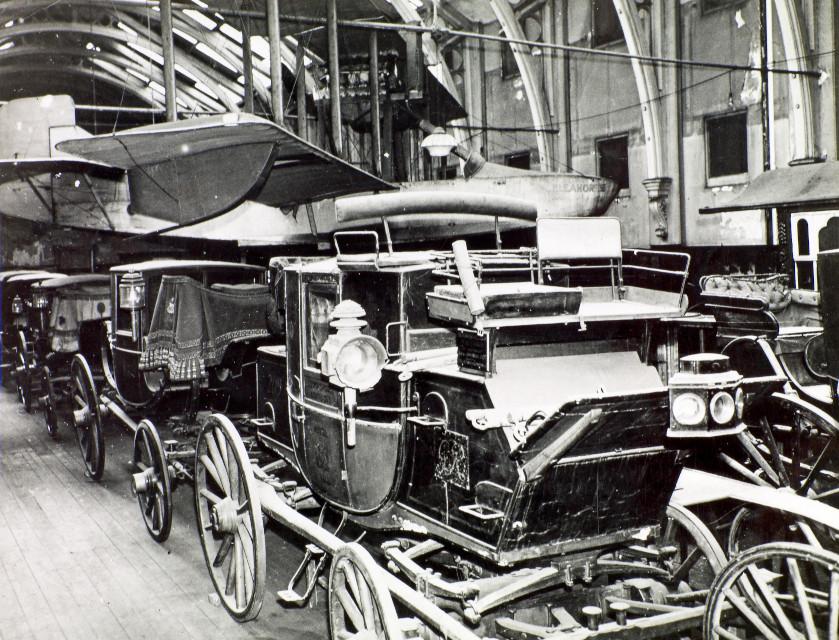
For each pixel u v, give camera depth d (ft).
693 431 10.04
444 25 73.67
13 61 91.15
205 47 77.20
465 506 11.05
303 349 14.64
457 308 11.23
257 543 14.15
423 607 10.56
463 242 11.05
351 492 13.66
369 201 14.12
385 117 49.93
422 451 12.25
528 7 64.64
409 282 12.81
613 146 59.21
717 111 49.78
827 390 16.42
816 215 34.42
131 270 20.88
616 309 12.14
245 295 20.89
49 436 31.01
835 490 14.43
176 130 28.17
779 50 44.80
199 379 20.56
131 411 23.15
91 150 31.53
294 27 50.24
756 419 15.97
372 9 48.37
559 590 12.10
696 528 12.50
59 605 15.90
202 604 15.93
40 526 20.70
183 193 34.58
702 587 14.97
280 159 33.42
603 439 10.57
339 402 13.51
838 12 41.06
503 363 11.48
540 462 10.02
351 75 49.90
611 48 58.08
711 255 48.29
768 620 11.23
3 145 41.73
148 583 16.97
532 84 64.39
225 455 15.43
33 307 28.71
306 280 14.47
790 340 17.38
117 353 21.93
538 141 64.69
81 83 103.65
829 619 9.36
